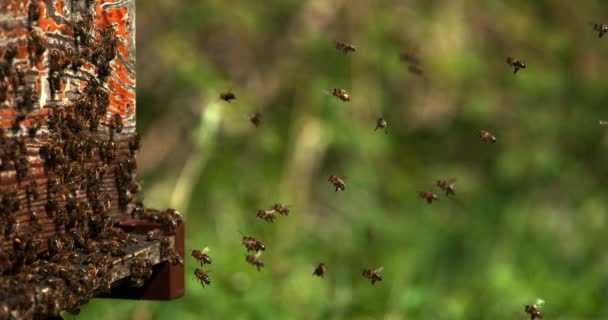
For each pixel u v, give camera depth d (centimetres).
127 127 488
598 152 1340
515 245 1184
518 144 1309
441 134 1346
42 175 401
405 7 1276
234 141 1151
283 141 1203
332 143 1199
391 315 889
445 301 997
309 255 1083
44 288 357
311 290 944
